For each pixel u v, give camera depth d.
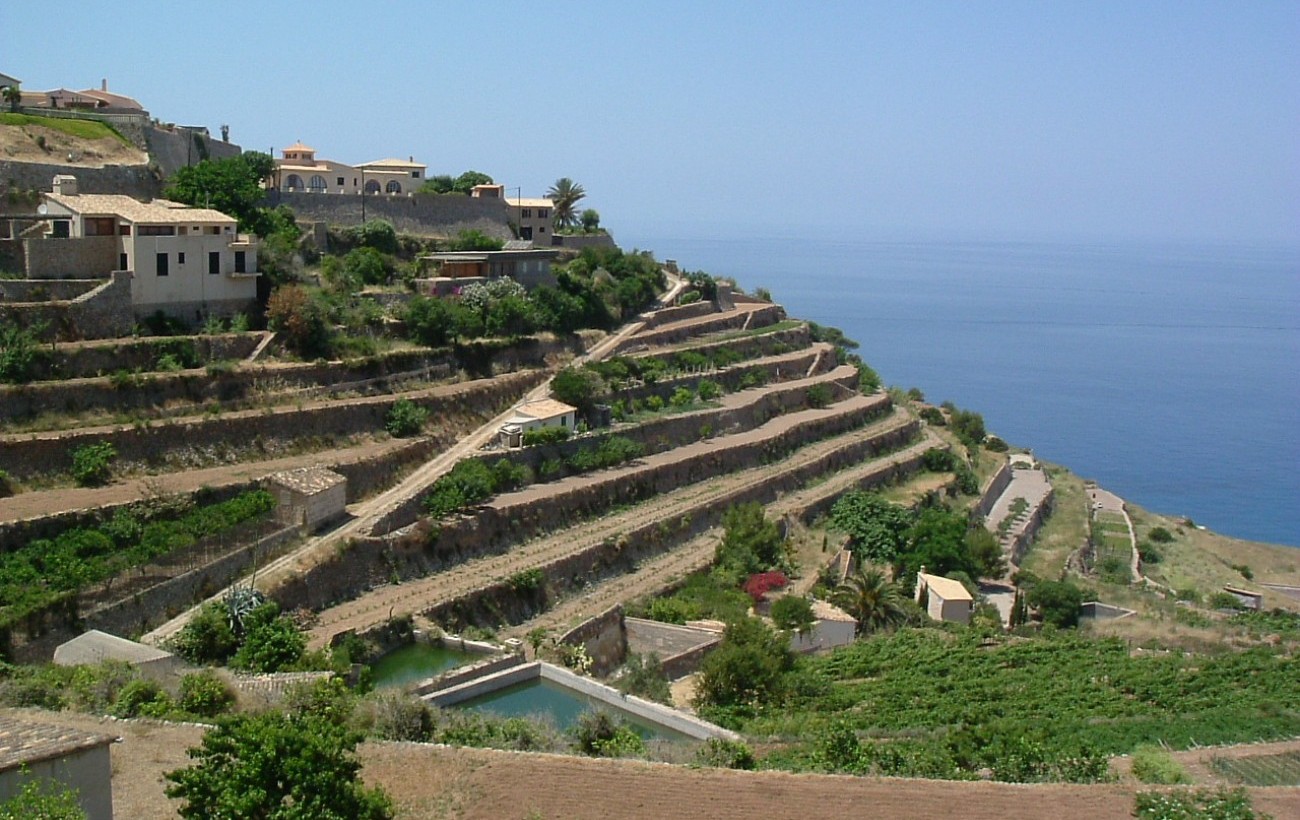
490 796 59.00
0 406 94.19
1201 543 199.62
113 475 95.81
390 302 135.75
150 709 65.06
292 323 118.06
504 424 126.75
